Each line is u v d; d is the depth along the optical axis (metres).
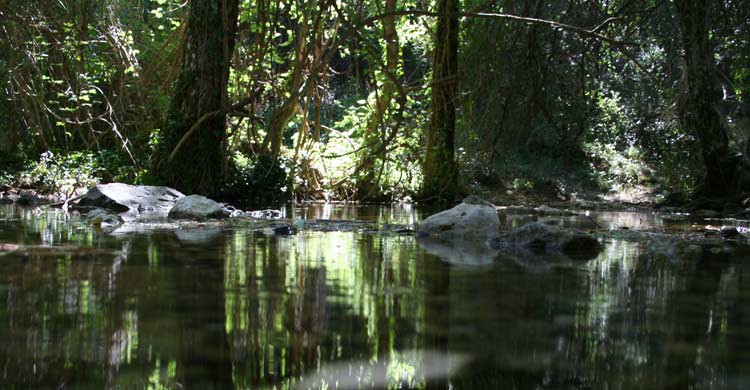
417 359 1.92
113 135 13.15
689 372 1.86
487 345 2.11
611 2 12.55
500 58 11.87
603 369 1.87
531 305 2.71
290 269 3.56
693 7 12.01
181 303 2.62
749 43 12.98
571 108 12.88
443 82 12.80
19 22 11.58
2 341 2.05
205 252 4.25
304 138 13.07
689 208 12.19
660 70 17.61
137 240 4.86
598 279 3.41
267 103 13.92
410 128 13.32
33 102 12.29
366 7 12.92
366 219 7.89
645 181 18.39
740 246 5.29
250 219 7.27
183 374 1.78
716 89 12.48
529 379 1.78
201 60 10.05
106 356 1.92
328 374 1.80
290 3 11.23
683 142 17.23
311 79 10.81
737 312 2.63
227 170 10.93
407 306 2.65
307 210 9.66
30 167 11.73
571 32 11.87
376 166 13.12
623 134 19.91
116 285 2.98
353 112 14.16
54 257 3.87
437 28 13.12
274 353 1.97
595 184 17.75
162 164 10.17
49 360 1.88
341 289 3.00
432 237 5.62
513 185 16.84
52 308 2.50
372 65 11.11
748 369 1.88
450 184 13.19
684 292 3.07
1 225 5.89
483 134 13.22
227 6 10.22
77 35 12.96
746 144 13.70
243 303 2.65
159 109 13.31
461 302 2.75
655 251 4.84
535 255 4.46
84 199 8.32
